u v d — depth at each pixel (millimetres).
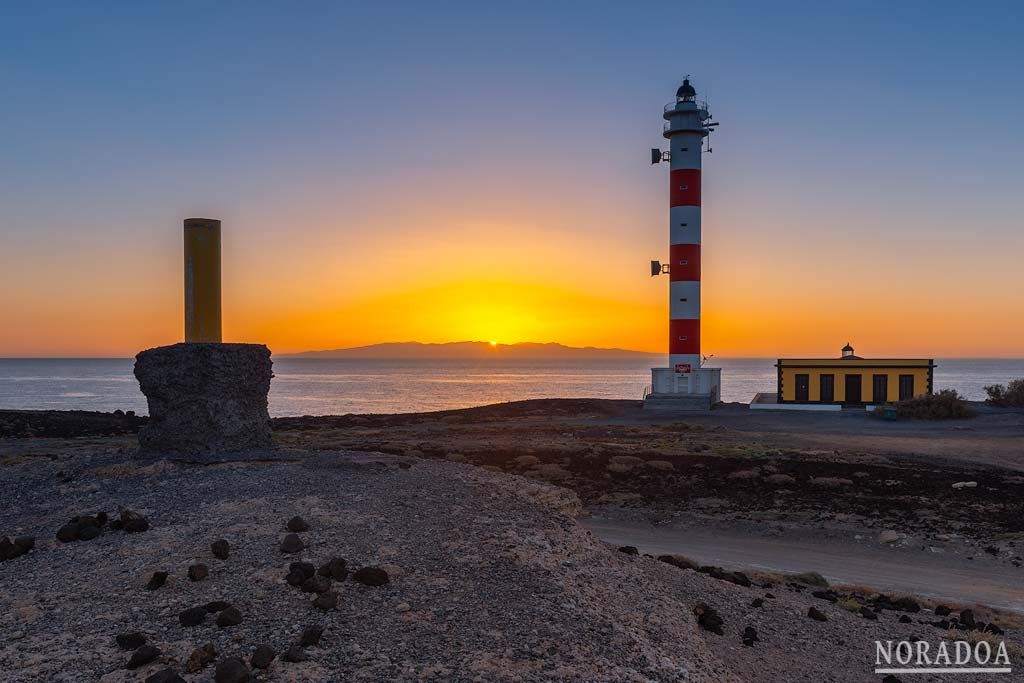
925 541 24312
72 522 11281
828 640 13070
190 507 12008
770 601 14789
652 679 8500
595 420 62938
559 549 11984
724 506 28844
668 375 70938
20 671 7547
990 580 20656
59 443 42531
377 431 53531
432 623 9102
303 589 9523
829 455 38156
